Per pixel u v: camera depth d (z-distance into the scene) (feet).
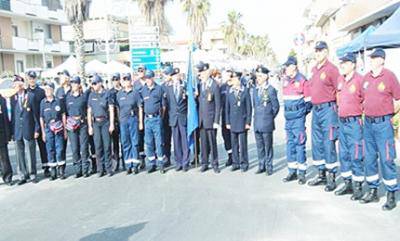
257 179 30.50
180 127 33.96
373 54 22.25
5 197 29.40
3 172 32.53
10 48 132.87
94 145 34.45
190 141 34.55
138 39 63.05
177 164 34.45
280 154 39.42
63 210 25.46
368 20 70.85
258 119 31.45
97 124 33.63
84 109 33.81
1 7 125.80
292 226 20.76
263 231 20.29
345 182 25.59
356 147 24.03
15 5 132.05
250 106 33.06
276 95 31.45
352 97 23.90
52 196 28.84
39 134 33.60
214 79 34.32
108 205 25.88
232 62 106.52
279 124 62.08
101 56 158.10
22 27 143.95
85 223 22.89
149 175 33.37
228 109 33.35
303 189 27.25
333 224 20.80
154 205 25.29
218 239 19.57
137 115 34.09
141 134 35.60
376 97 22.31
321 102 26.21
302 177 28.66
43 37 146.10
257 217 22.26
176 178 31.91
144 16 121.29
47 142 33.47
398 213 21.94
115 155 35.86
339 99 24.62
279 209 23.38
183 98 33.83
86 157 33.94
